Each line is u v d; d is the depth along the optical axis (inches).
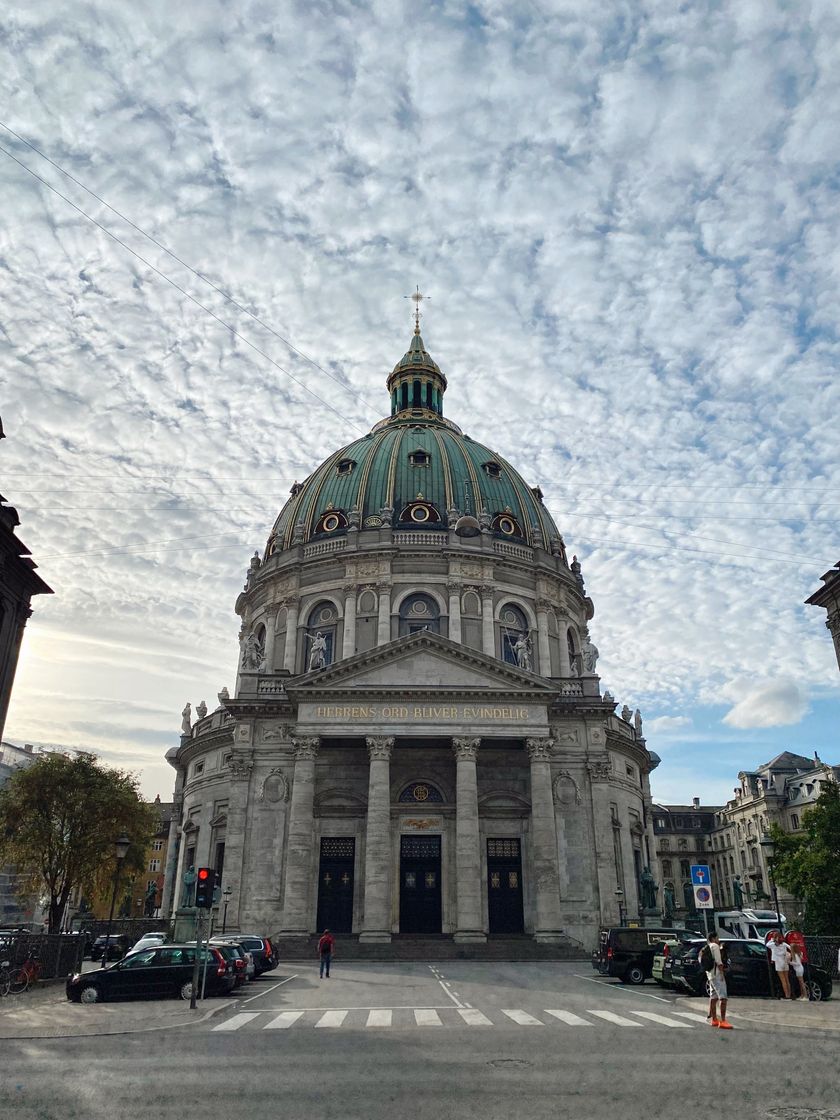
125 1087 502.9
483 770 2112.5
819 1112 433.1
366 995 1087.0
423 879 2033.7
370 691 1978.3
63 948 1312.7
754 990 1040.8
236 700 2106.3
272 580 2662.4
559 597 2684.5
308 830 1904.5
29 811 2186.3
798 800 3973.9
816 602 1526.8
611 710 2159.2
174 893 2780.5
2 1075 543.8
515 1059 598.5
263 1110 441.7
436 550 2500.0
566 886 2016.5
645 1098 468.1
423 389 3378.4
